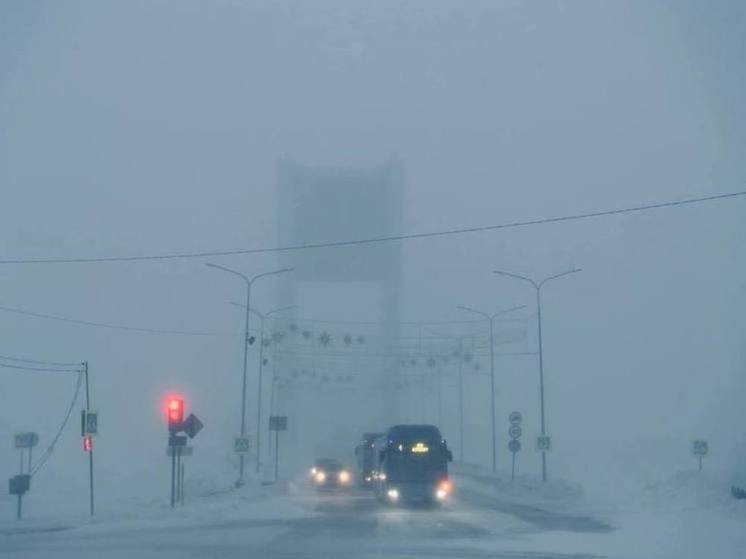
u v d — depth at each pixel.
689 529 34.88
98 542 30.88
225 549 28.42
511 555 26.72
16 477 42.06
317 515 45.53
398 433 55.31
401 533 34.56
